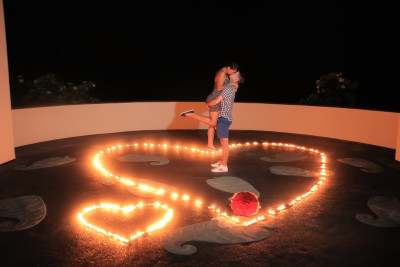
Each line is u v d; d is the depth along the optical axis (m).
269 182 5.98
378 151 8.41
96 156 7.54
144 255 3.58
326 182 6.02
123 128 10.64
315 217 4.56
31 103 11.08
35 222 4.30
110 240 3.88
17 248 3.70
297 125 10.72
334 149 8.62
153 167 6.79
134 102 10.70
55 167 6.62
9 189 5.42
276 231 4.14
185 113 7.33
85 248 3.71
